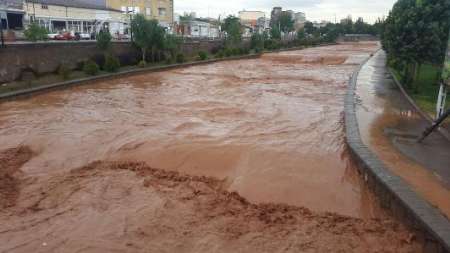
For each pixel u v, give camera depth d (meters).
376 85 18.56
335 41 90.44
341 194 7.48
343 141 10.43
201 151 9.59
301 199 7.31
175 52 33.81
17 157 9.45
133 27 29.97
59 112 14.19
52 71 22.52
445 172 7.64
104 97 17.38
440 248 5.08
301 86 21.25
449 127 10.79
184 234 5.89
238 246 5.58
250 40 53.25
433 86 18.28
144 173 8.37
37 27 29.77
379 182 6.99
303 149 9.77
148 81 22.86
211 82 22.55
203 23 79.62
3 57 18.98
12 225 6.11
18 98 16.44
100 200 7.00
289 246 5.60
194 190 7.50
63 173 8.42
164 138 10.71
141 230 5.97
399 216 6.23
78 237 5.77
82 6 52.47
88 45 25.52
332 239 5.80
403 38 16.19
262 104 15.73
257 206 6.92
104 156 9.52
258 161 8.98
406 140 9.64
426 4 15.86
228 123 12.48
